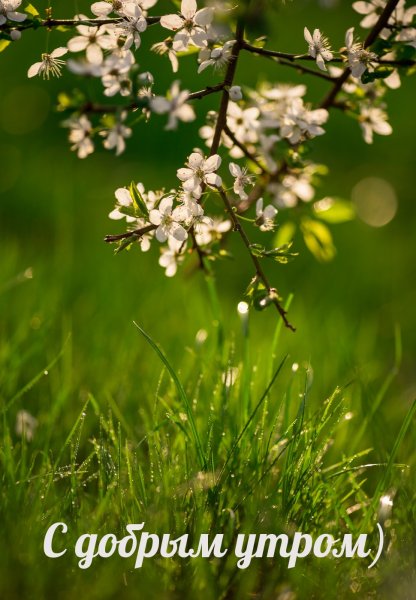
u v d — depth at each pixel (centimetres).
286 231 384
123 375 402
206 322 476
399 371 523
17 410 360
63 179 777
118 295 501
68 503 279
